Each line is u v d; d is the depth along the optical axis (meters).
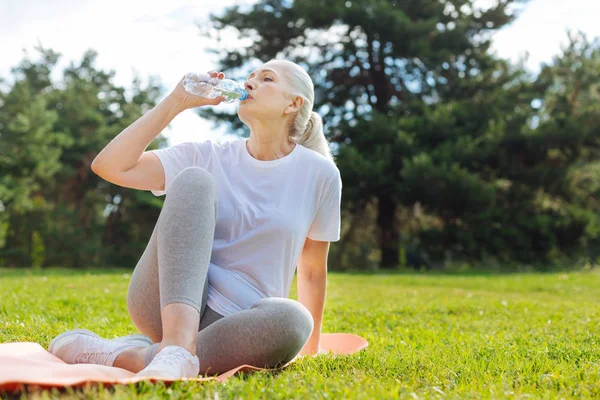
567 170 19.31
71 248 22.86
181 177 2.10
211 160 2.43
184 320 1.94
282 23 20.67
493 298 7.33
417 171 17.88
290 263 2.38
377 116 19.23
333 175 2.48
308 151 2.49
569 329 4.09
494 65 20.84
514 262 19.70
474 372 2.28
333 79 21.36
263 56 21.67
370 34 19.94
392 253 21.16
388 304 6.16
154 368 1.82
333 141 21.08
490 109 19.88
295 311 2.10
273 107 2.37
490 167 19.69
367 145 19.61
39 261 22.31
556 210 20.12
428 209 19.56
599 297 8.20
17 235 22.58
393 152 19.19
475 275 14.17
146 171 2.36
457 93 20.94
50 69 28.78
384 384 1.96
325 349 2.97
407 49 19.92
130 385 1.67
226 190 2.36
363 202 20.53
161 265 2.01
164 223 2.04
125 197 24.75
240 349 2.04
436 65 19.69
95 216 26.89
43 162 21.83
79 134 25.22
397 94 21.30
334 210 2.52
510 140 18.94
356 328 4.33
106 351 2.11
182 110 2.34
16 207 21.75
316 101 21.23
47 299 5.49
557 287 9.88
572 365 2.49
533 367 2.45
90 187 25.27
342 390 1.82
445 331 4.15
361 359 2.45
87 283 8.09
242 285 2.27
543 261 19.69
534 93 20.75
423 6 20.53
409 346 3.21
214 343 2.04
